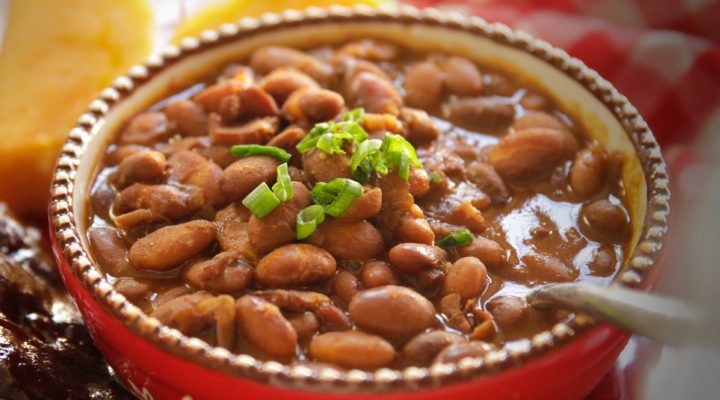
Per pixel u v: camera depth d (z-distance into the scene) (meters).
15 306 0.34
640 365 0.34
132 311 0.29
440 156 0.33
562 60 0.35
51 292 0.35
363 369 0.29
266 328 0.29
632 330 0.28
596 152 0.33
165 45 0.42
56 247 0.31
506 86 0.36
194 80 0.36
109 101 0.34
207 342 0.29
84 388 0.32
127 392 0.32
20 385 0.31
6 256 0.35
